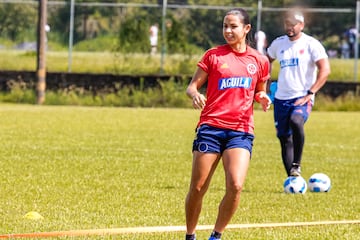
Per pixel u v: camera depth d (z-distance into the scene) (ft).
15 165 135.13
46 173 127.44
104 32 317.42
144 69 306.55
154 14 313.53
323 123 241.14
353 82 299.79
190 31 314.76
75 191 111.04
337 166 149.79
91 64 309.22
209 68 76.43
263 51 301.02
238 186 72.95
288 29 121.90
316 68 122.62
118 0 382.01
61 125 210.38
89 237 80.64
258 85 77.82
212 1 365.20
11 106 275.18
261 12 307.58
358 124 240.73
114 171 132.67
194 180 74.95
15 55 317.42
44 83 293.43
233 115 75.10
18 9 324.60
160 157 152.87
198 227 87.66
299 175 119.03
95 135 189.16
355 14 319.88
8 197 104.42
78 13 317.42
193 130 208.85
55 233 81.30
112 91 297.12
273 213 98.84
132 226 87.81
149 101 293.43
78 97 295.07
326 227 90.17
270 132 211.41
